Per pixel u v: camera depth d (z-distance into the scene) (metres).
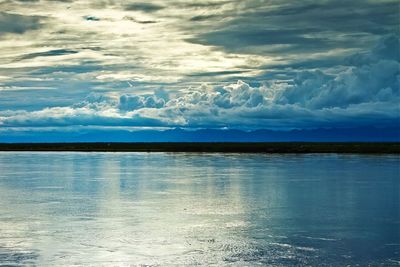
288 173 57.97
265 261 20.44
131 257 21.06
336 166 69.12
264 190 41.97
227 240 23.81
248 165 73.44
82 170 65.38
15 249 22.33
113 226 26.95
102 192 41.19
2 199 37.06
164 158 99.38
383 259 20.69
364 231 25.73
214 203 34.84
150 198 37.44
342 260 20.56
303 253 21.58
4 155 119.88
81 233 25.25
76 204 34.50
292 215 30.12
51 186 45.75
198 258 20.89
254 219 28.91
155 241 23.61
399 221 28.30
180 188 43.81
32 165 76.62
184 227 26.70
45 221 28.34
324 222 28.02
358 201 35.66
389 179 50.22
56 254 21.50
